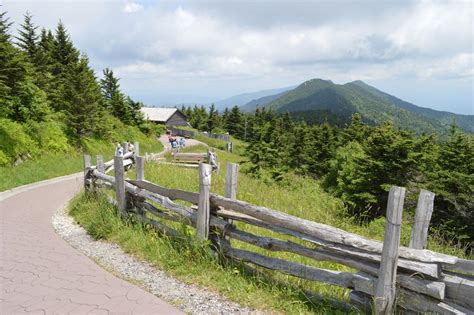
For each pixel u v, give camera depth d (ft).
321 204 35.65
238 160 96.73
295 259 16.34
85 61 94.79
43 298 12.73
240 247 16.90
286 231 12.91
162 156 74.54
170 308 12.02
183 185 32.68
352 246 11.23
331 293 13.30
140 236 18.20
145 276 14.61
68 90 79.25
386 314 10.21
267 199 31.07
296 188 56.13
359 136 117.19
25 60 63.21
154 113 220.02
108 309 11.91
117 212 21.91
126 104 127.24
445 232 34.81
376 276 10.84
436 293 9.57
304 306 12.01
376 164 43.37
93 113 83.46
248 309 11.93
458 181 38.04
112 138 98.89
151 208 20.02
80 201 27.66
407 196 39.24
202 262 14.93
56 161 60.44
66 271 15.28
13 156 50.98
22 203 32.12
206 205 15.24
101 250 17.90
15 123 56.59
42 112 66.33
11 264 16.11
